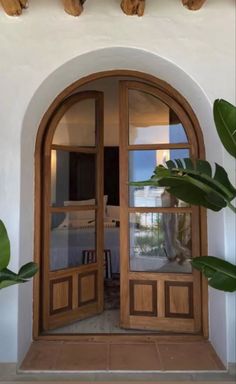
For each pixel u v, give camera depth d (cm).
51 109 281
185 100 279
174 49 241
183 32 242
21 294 242
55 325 292
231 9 240
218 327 246
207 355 248
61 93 279
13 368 229
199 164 192
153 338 273
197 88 243
